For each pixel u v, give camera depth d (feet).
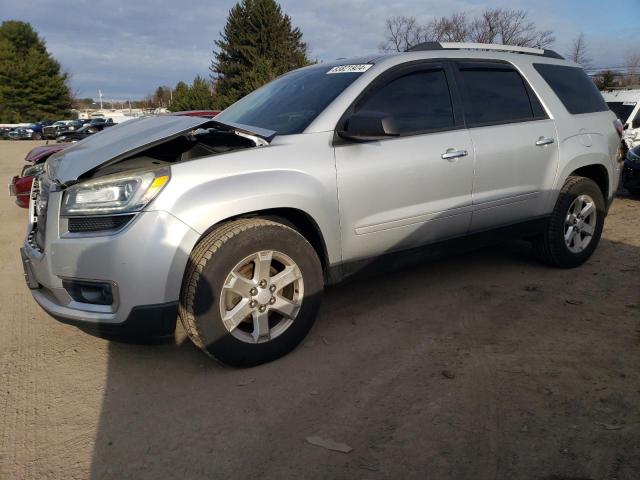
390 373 9.80
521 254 16.93
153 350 11.09
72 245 9.00
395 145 11.39
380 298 13.47
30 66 194.90
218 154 9.62
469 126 12.71
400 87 11.91
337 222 10.70
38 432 8.41
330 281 11.11
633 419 8.16
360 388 9.33
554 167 14.16
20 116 195.52
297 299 10.37
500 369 9.81
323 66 13.24
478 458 7.43
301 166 10.16
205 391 9.41
